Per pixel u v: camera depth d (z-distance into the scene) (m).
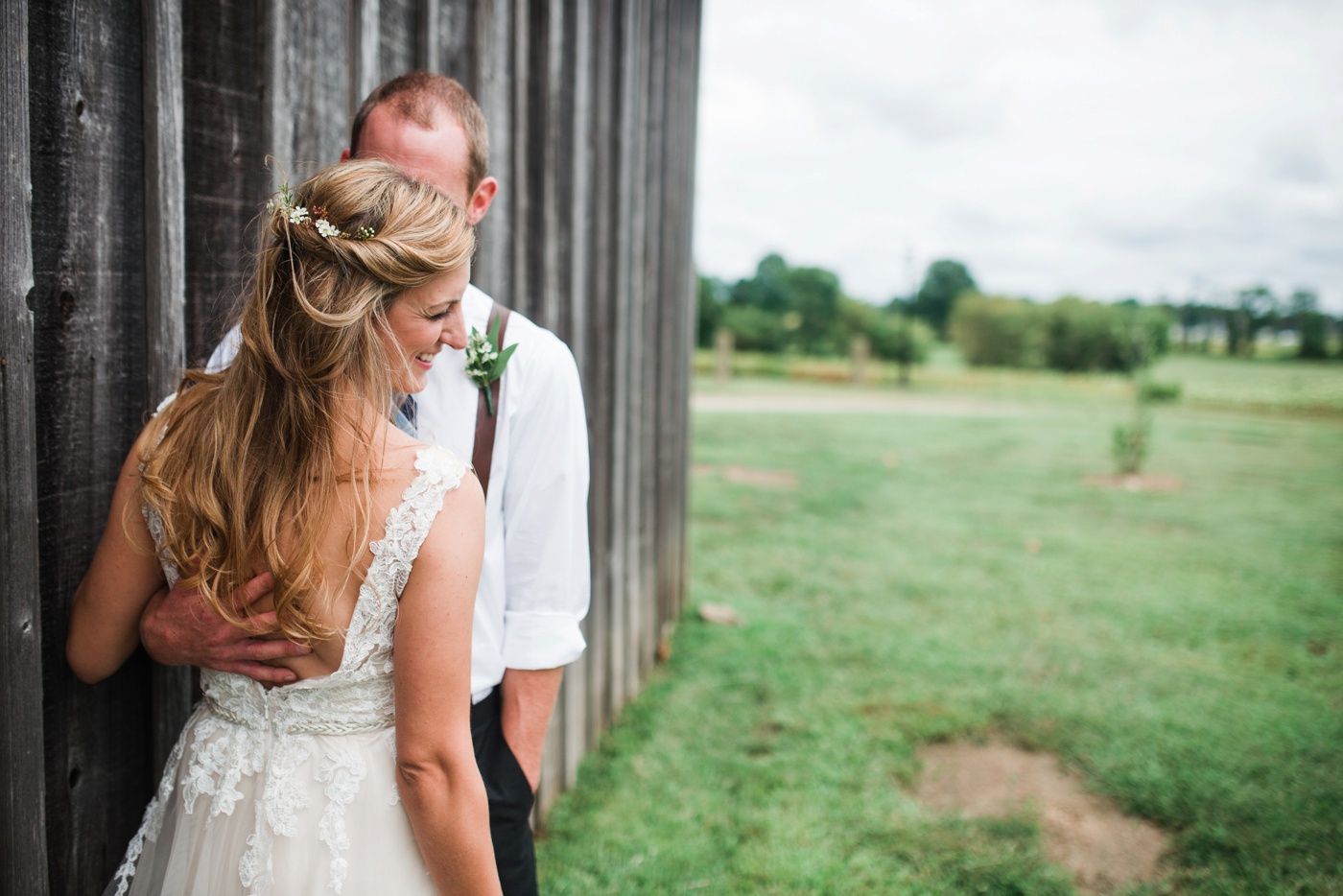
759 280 25.45
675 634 4.39
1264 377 21.02
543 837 2.61
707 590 5.12
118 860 1.38
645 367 3.64
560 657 1.41
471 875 1.03
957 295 26.41
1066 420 14.72
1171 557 6.25
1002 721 3.52
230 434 0.97
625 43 3.13
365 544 0.96
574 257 2.72
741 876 2.47
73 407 1.22
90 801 1.32
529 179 2.45
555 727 2.71
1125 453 9.65
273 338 0.96
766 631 4.46
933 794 2.97
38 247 1.14
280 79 1.51
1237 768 3.18
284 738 1.05
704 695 3.68
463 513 1.00
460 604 0.99
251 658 1.03
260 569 1.00
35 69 1.11
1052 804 2.94
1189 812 2.88
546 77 2.47
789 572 5.57
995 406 17.30
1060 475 9.59
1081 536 6.82
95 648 1.15
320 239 0.94
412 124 1.28
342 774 1.04
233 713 1.09
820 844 2.63
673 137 4.08
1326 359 24.19
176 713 1.46
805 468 9.48
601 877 2.43
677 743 3.24
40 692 1.15
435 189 1.04
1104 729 3.47
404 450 1.00
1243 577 5.80
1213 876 2.57
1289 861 2.63
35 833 1.16
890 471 9.49
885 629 4.57
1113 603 5.14
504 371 1.37
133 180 1.28
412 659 0.98
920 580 5.49
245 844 1.05
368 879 1.04
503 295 2.30
